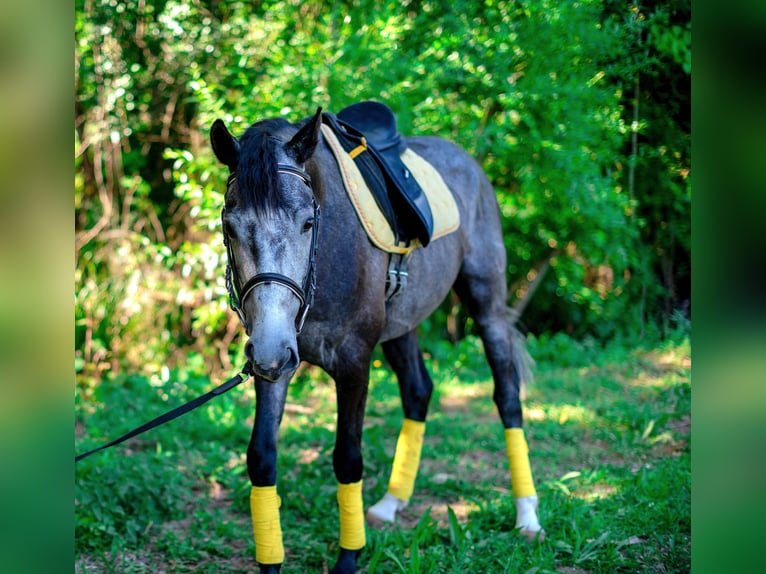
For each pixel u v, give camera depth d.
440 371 6.46
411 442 3.65
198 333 6.48
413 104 5.79
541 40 5.26
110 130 6.08
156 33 6.15
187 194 5.69
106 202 6.19
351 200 2.71
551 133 5.88
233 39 6.08
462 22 5.59
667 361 6.41
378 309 2.77
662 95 4.52
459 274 3.69
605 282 7.55
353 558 2.89
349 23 5.83
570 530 3.26
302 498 3.63
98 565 3.03
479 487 3.95
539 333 7.85
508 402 3.58
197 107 6.23
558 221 6.65
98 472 3.55
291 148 2.35
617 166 6.13
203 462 4.21
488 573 2.90
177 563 3.06
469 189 3.75
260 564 2.68
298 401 5.82
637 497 3.55
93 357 5.97
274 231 2.14
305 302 2.31
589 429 4.92
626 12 4.30
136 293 6.05
